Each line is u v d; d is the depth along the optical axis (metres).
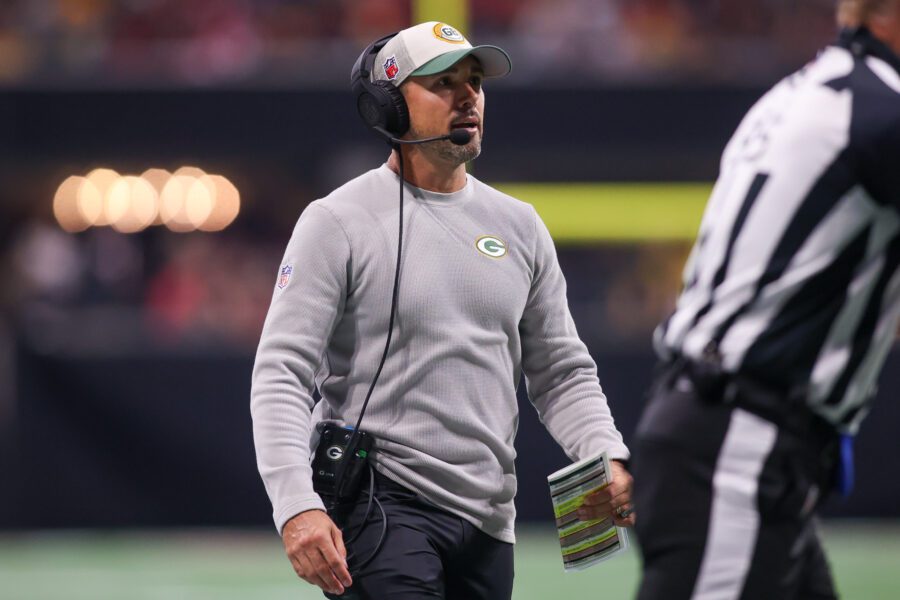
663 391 10.38
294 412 10.00
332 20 39.72
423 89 10.44
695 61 36.84
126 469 32.31
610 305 35.28
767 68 36.31
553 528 32.47
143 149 35.41
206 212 41.97
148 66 35.97
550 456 32.41
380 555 10.11
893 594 24.78
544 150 35.72
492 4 38.97
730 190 10.48
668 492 10.12
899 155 9.84
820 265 9.95
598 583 26.06
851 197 9.91
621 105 35.75
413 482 10.29
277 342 10.11
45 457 32.16
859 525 32.72
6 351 32.41
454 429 10.34
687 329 10.33
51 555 30.02
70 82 35.25
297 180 42.25
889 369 32.62
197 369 32.53
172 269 37.34
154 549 30.73
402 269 10.33
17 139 35.19
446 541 10.34
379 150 36.50
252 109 35.53
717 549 9.93
